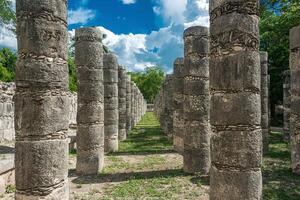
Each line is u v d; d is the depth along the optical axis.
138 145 19.97
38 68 6.95
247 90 7.35
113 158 15.54
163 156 16.09
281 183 10.69
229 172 7.32
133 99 32.78
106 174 12.18
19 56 7.08
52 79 7.09
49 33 7.07
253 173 7.28
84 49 12.34
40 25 6.98
